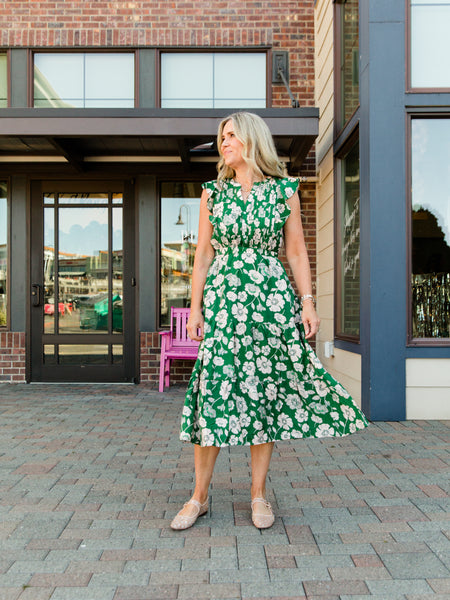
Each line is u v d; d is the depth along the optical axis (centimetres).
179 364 577
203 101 577
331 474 272
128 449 322
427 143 403
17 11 568
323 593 159
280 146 517
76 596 157
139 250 577
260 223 205
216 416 197
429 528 204
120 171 566
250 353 204
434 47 402
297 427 208
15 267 579
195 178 578
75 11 568
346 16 478
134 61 573
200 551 186
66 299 583
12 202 579
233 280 206
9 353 578
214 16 572
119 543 193
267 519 205
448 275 402
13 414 422
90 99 576
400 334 388
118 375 579
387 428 368
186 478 267
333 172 509
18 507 228
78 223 584
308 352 206
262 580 166
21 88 569
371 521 211
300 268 216
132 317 582
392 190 389
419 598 156
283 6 577
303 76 580
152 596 158
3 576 169
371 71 392
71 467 286
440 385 390
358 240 441
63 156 524
